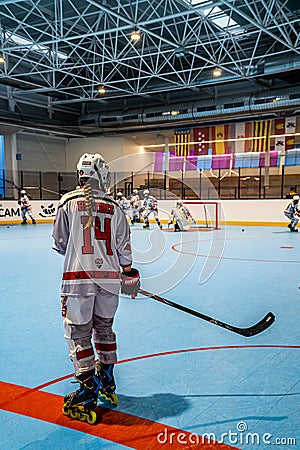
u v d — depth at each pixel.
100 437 1.90
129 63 17.94
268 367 2.70
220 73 15.55
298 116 18.58
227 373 2.60
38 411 2.14
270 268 6.75
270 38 15.12
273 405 2.19
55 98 21.66
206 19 12.18
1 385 2.45
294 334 3.36
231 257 8.04
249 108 17.20
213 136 20.42
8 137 20.91
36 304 4.43
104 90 18.17
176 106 18.97
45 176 23.08
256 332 2.46
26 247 9.91
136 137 23.48
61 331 3.49
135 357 2.87
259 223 16.92
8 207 18.05
